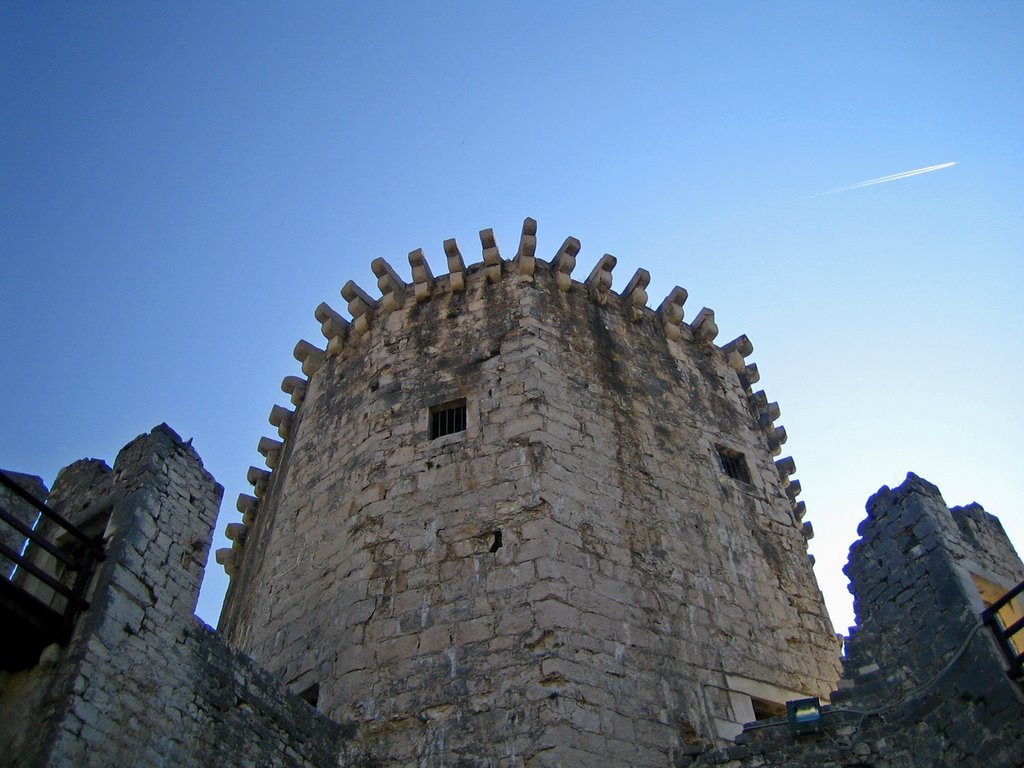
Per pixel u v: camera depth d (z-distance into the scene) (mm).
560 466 17922
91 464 13938
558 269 22688
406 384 20703
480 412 19234
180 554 12664
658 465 19656
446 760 14203
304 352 24359
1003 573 13469
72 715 10320
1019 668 11242
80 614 11328
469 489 17766
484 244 22750
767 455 22625
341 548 18047
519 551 16422
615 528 17578
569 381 20031
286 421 24906
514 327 20875
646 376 21828
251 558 22359
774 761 13328
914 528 13367
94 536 12922
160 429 13398
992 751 11188
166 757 11211
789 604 18875
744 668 16812
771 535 20250
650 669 15641
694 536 18656
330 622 16859
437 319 22047
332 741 14500
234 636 19828
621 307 23406
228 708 12492
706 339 24641
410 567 16891
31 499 11625
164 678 11656
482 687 14836
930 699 12266
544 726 14078
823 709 13375
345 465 19875
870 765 12562
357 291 23734
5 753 10211
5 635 10914
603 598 16172
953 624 12266
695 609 17203
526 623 15383
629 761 14195
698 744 14992
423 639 15742
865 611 13703
